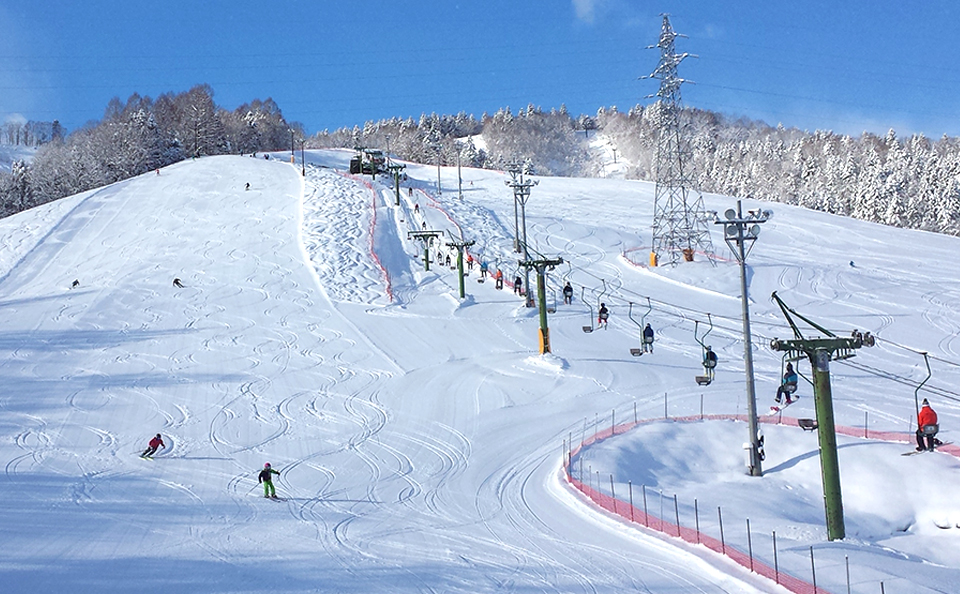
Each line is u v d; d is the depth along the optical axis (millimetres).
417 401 32688
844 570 15117
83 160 131125
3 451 27078
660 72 64750
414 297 52188
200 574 16125
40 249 68125
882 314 48812
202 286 54375
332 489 23109
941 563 17000
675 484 22656
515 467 24328
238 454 26953
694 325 45688
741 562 15469
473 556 17047
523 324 45438
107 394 34469
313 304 50031
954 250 72750
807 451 24078
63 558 17109
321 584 15477
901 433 24719
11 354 41000
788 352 19812
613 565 16109
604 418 29016
